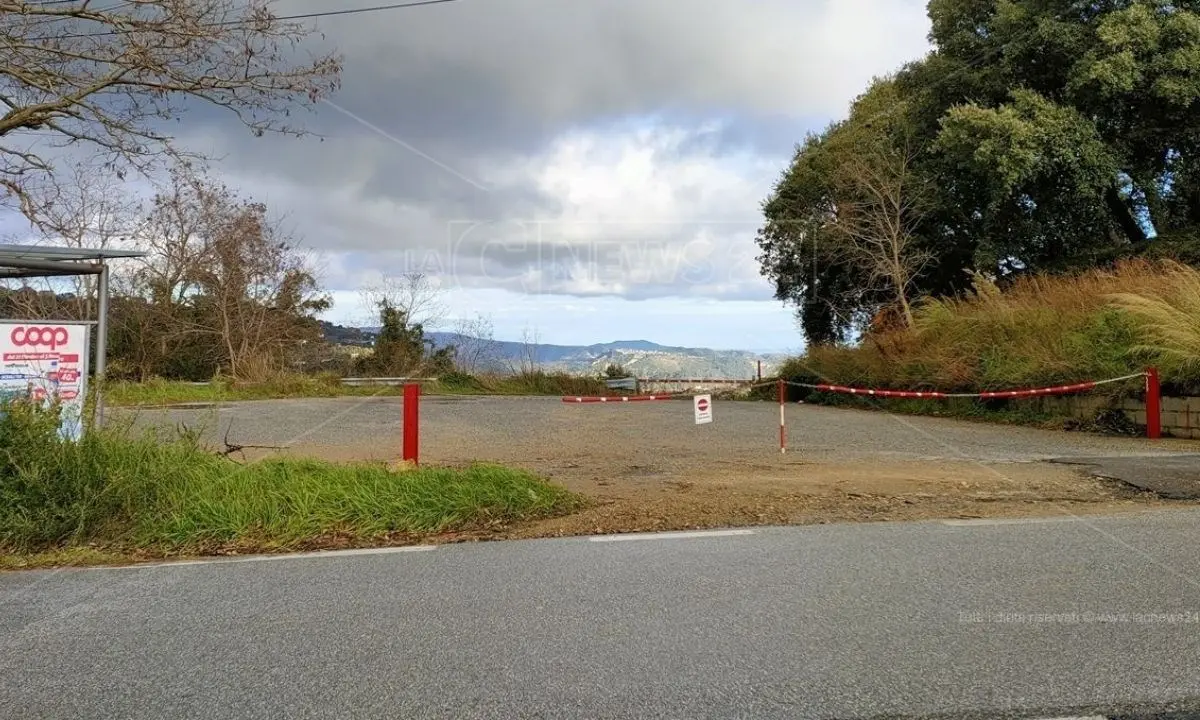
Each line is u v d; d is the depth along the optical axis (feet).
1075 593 15.43
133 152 29.96
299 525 21.17
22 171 31.30
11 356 22.90
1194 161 69.62
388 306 97.71
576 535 20.92
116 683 11.92
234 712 10.94
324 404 68.13
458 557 18.76
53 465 21.11
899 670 11.99
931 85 75.92
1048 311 52.13
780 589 15.83
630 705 10.96
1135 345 43.16
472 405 68.64
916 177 76.79
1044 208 70.64
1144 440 39.93
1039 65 69.72
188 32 26.94
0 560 19.17
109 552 19.95
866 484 27.66
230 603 15.56
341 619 14.52
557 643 13.16
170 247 87.35
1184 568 17.03
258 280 88.69
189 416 54.54
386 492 22.62
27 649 13.30
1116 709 10.79
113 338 89.10
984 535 20.16
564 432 46.52
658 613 14.53
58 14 26.48
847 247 81.10
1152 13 62.39
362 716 10.76
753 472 30.73
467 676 11.94
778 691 11.34
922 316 65.46
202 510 21.31
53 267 24.09
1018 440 40.83
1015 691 11.30
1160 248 64.18
